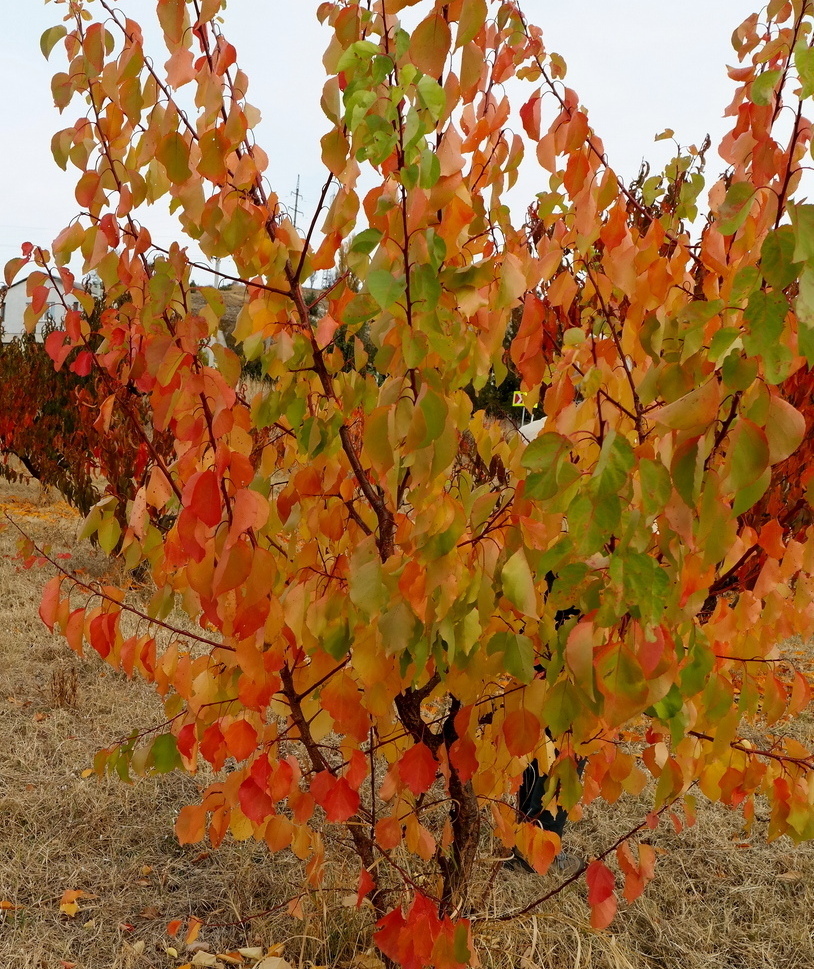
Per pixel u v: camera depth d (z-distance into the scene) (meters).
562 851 2.76
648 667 1.20
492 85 1.58
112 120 1.44
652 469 1.13
